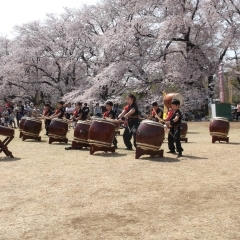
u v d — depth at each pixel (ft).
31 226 15.76
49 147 43.06
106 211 17.62
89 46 130.00
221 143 45.78
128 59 105.70
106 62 114.62
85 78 133.90
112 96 110.93
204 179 23.97
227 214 16.80
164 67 102.17
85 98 110.73
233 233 14.53
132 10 110.11
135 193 20.74
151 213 17.19
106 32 111.04
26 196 20.43
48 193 21.01
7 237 14.57
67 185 22.82
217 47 107.14
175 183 22.97
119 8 118.21
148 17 102.68
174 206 18.19
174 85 103.81
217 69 105.91
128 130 39.24
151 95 102.89
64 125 47.39
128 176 25.20
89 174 26.05
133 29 102.73
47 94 146.51
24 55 127.85
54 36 134.51
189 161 31.24
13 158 33.96
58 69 136.67
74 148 40.86
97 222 16.12
